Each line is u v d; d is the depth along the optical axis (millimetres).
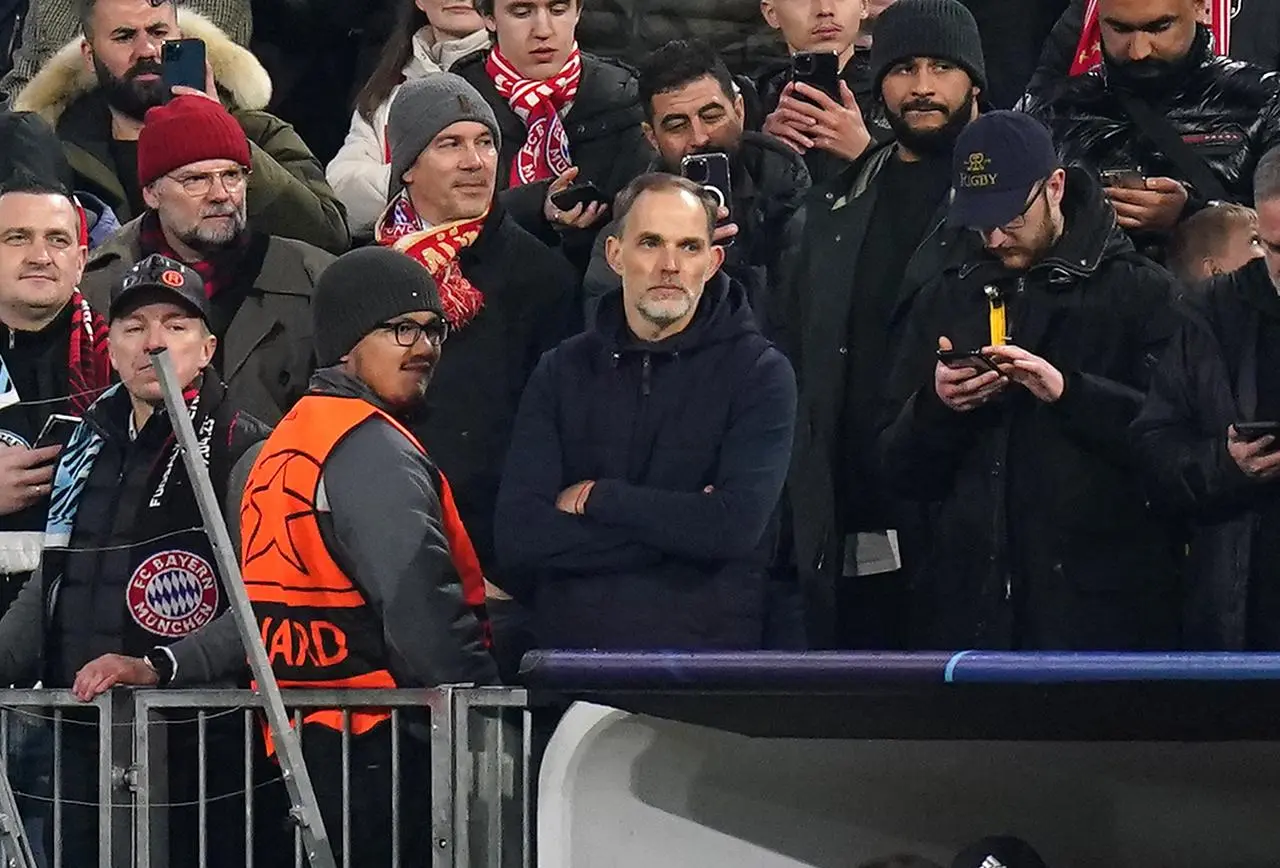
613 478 15727
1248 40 18781
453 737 14227
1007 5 20188
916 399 15781
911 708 12867
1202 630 15156
